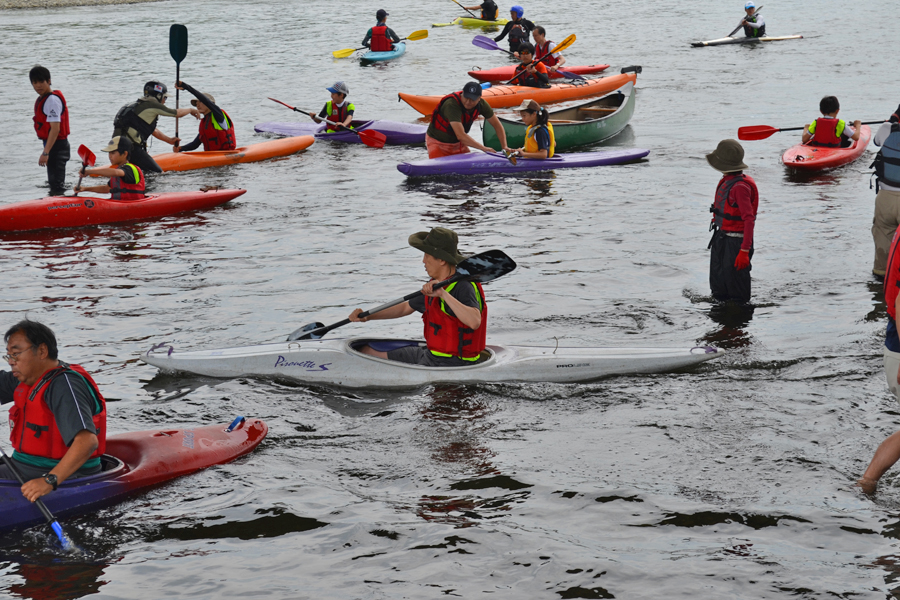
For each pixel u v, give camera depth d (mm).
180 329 7988
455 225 11766
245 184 14688
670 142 17172
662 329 7805
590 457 5457
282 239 11219
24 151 16766
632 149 16328
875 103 19453
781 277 9172
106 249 10867
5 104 21672
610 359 6797
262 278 9562
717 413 6047
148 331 7957
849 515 4652
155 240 11273
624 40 33375
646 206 12578
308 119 20188
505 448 5625
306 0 53188
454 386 6590
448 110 15102
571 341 7551
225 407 6355
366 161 16469
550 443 5680
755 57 27797
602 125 17484
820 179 13852
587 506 4848
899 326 4820
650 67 26844
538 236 11117
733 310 8242
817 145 14977
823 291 8672
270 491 5109
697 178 14195
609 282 9234
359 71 27594
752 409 6090
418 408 6270
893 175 8547
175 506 4961
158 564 4379
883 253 8914
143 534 4676
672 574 4172
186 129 19625
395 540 4555
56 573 4316
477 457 5512
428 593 4086
